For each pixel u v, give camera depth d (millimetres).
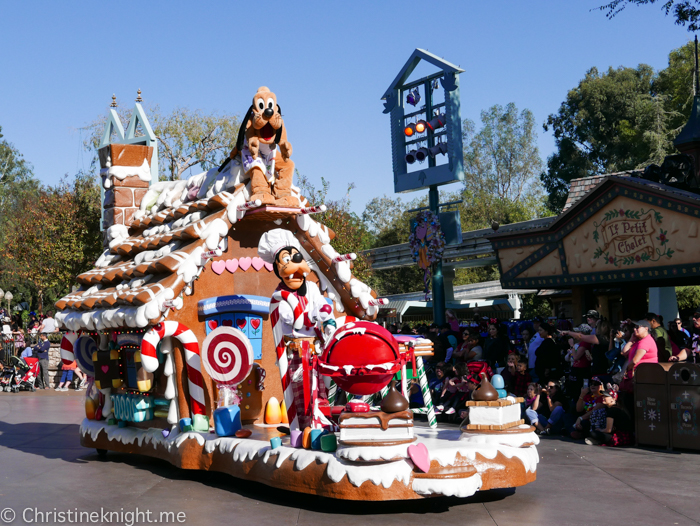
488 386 7012
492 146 68562
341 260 8648
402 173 19609
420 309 26625
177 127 33938
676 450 9344
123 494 7219
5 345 24969
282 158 8539
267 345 8617
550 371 11281
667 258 11984
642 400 9680
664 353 10555
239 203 8305
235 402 7816
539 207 61250
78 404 17578
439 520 6094
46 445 10789
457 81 18422
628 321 10617
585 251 13430
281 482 6605
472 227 57625
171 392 8117
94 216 27531
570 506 6535
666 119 43812
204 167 34844
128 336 8781
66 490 7438
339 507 6590
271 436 7523
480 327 16484
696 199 11375
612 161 47125
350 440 6188
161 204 10359
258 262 8750
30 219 27750
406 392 7992
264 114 8133
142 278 8352
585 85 48594
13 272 40625
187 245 8164
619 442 9750
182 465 7754
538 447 9734
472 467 6344
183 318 8102
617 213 12719
